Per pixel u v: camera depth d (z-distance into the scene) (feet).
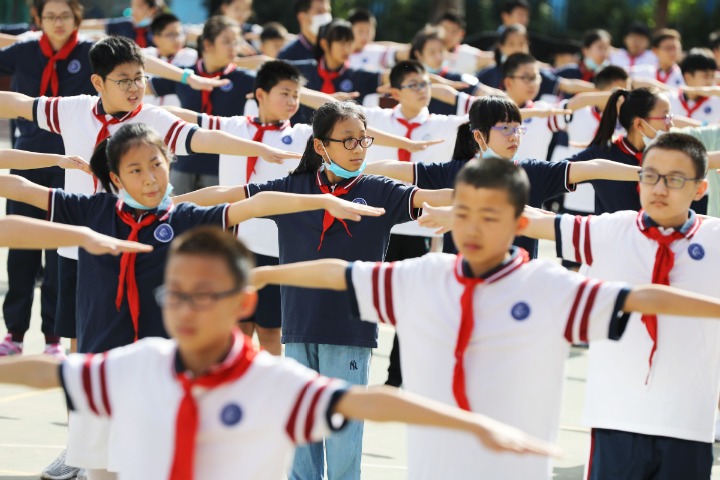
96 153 30.09
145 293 28.66
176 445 20.06
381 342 56.39
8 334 48.24
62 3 48.16
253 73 59.62
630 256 29.25
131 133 28.66
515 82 61.41
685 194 29.01
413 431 24.64
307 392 20.02
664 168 28.94
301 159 34.58
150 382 20.58
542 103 61.87
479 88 66.69
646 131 40.14
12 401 43.80
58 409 43.04
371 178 33.81
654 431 29.81
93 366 20.85
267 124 44.98
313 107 53.06
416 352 24.25
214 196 33.27
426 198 33.04
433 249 69.00
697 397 29.76
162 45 69.82
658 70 88.53
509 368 23.70
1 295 59.31
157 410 20.43
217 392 20.21
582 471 38.50
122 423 20.81
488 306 23.66
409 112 51.85
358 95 61.67
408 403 19.49
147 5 79.41
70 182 40.04
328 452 33.24
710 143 41.29
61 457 35.78
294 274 24.45
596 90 67.10
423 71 51.52
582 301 23.18
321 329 33.22
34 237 25.36
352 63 85.76
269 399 20.13
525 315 23.49
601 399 30.40
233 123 45.01
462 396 23.75
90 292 29.01
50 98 39.73
